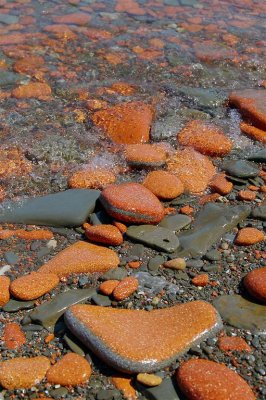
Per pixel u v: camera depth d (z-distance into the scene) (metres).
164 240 1.19
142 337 1.02
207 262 1.17
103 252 1.17
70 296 1.10
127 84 1.64
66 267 1.14
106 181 1.33
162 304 1.10
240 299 1.10
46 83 1.64
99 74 1.68
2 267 1.16
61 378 0.99
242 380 0.98
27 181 1.34
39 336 1.06
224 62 1.75
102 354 1.01
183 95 1.59
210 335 1.04
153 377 0.99
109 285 1.11
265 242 1.21
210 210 1.26
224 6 2.11
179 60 1.75
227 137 1.45
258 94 1.57
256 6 2.12
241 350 1.03
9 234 1.22
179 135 1.44
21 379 0.99
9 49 1.77
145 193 1.25
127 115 1.49
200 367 0.99
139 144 1.42
